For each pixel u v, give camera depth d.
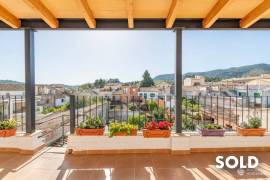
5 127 4.27
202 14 4.07
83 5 3.31
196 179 3.21
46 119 5.18
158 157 4.12
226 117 4.83
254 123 4.47
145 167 3.65
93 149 4.30
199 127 4.62
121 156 4.18
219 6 3.48
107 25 4.35
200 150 4.39
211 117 4.82
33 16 4.12
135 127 4.36
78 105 4.55
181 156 4.17
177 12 3.91
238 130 4.51
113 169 3.57
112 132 4.29
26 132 4.42
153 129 4.34
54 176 3.31
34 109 4.56
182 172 3.46
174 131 4.62
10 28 4.35
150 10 3.89
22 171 3.48
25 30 4.38
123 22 4.35
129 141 4.34
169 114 4.77
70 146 4.30
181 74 4.46
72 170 3.53
